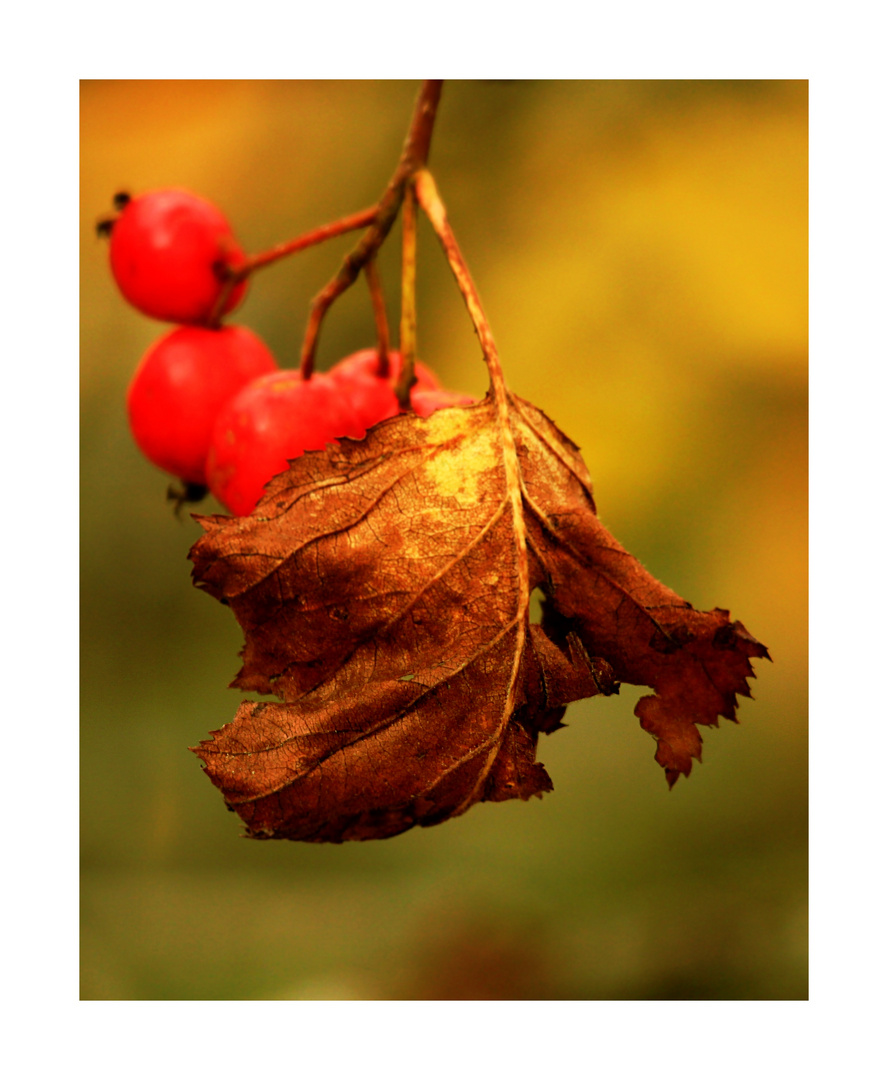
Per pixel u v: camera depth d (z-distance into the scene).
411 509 0.24
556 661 0.24
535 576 0.24
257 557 0.24
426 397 0.26
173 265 0.27
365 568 0.24
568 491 0.24
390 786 0.24
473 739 0.24
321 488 0.24
